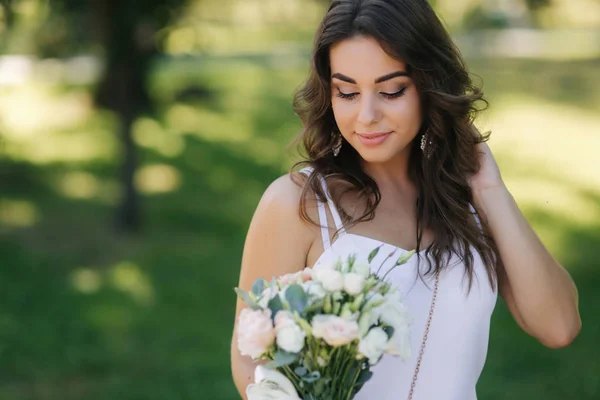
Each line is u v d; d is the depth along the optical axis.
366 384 1.87
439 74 1.86
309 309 1.51
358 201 1.96
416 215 2.01
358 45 1.77
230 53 24.80
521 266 1.98
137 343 5.68
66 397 4.84
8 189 9.81
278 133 13.52
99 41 8.01
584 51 23.36
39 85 16.33
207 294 6.68
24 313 6.13
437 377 1.90
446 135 1.99
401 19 1.77
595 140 13.27
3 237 8.01
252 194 10.14
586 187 10.50
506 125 13.94
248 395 1.62
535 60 21.41
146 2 7.61
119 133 8.36
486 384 5.14
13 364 5.27
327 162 1.98
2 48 8.98
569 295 2.02
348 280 1.51
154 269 7.23
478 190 2.06
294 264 1.92
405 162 2.04
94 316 6.12
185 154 11.77
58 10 8.04
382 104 1.81
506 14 19.23
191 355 5.49
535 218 9.02
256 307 1.56
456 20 15.39
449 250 1.94
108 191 9.95
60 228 8.39
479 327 1.96
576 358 5.51
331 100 1.91
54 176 10.51
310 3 16.69
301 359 1.56
